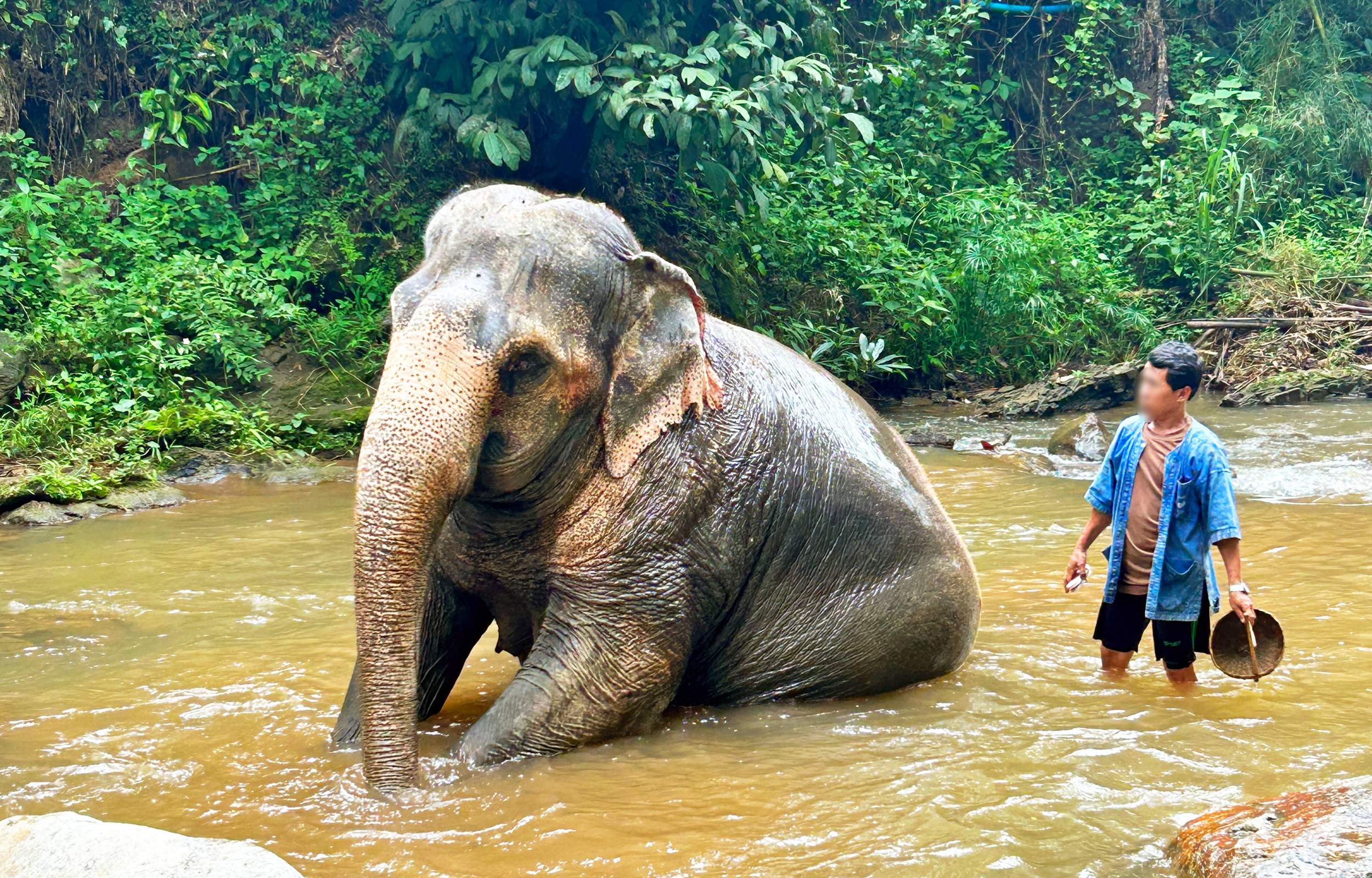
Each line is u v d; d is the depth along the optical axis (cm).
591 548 384
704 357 388
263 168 1341
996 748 387
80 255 1191
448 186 1380
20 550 725
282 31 1362
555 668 384
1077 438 1027
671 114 1121
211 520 809
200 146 1357
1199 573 448
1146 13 1944
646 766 374
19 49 1289
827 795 348
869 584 440
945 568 454
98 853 273
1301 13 2002
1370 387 1344
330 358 1194
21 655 505
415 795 340
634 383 379
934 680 464
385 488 320
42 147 1305
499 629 425
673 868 302
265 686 456
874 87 1397
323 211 1299
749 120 1135
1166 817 329
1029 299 1503
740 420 414
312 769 369
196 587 624
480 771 365
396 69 1281
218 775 366
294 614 569
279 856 309
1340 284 1636
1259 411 1271
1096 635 478
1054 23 1969
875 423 475
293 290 1278
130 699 443
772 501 419
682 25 1214
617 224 383
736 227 1453
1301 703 426
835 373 1389
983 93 1934
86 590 621
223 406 1046
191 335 1148
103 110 1334
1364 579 592
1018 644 511
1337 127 1922
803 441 430
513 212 363
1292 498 815
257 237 1311
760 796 348
